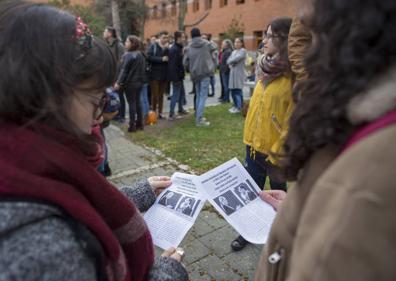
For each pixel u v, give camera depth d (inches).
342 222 17.8
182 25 820.6
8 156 23.7
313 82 23.0
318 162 23.4
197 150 187.2
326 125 21.7
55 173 25.2
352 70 19.4
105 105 32.0
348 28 19.0
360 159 18.4
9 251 21.5
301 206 25.1
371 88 19.2
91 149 28.6
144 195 54.9
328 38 20.3
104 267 26.5
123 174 157.4
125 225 32.2
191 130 229.5
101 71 27.5
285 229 27.0
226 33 872.3
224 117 267.3
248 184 63.5
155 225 52.7
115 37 234.1
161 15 1166.3
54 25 24.9
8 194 22.7
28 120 24.8
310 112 22.8
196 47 227.0
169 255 43.8
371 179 17.4
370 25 17.8
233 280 87.4
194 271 90.4
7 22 24.3
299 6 23.6
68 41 25.2
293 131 24.9
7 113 24.4
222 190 60.5
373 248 16.8
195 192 58.4
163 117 269.6
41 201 23.2
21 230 22.1
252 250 97.7
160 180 60.1
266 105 88.6
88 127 29.5
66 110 26.4
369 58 18.4
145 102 245.8
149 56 247.6
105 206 30.0
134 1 923.4
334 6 19.5
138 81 219.9
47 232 22.6
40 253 21.9
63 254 22.7
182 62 256.2
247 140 98.3
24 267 21.4
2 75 23.6
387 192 16.8
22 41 23.9
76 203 24.9
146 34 1258.6
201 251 97.9
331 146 22.8
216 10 973.8
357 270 17.1
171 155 180.7
